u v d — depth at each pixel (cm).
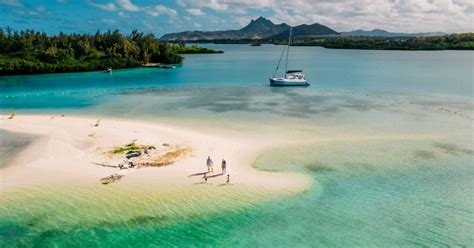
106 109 6219
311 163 3691
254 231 2514
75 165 3459
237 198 2908
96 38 17175
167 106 6469
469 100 6988
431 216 2712
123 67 14462
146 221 2598
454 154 3966
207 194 2953
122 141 4134
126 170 3347
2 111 6125
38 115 5756
